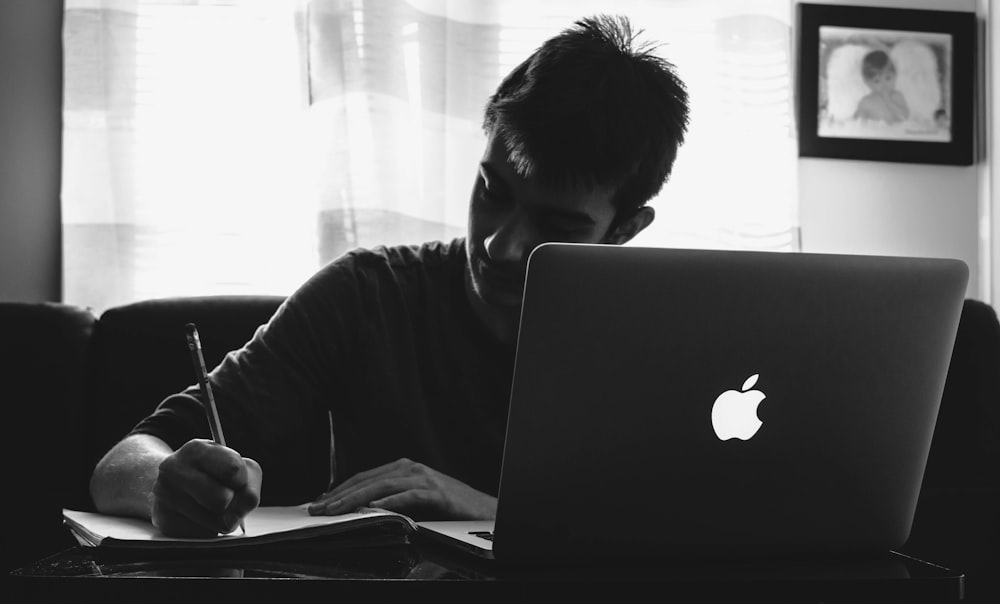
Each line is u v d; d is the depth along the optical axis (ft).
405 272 4.59
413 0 8.27
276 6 8.41
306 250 8.50
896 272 2.56
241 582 2.24
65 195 8.01
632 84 3.86
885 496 2.77
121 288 8.06
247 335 5.76
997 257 8.71
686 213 8.64
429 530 2.91
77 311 6.42
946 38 8.86
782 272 2.47
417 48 8.26
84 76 8.04
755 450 2.61
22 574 2.27
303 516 3.23
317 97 8.20
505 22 8.63
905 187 8.91
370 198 8.14
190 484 2.69
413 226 8.22
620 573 2.47
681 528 2.63
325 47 8.18
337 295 4.48
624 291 2.38
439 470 4.36
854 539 2.81
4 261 8.21
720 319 2.46
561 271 2.33
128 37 8.14
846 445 2.68
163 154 8.34
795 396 2.59
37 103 8.26
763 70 8.55
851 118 8.77
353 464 4.44
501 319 4.36
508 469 2.46
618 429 2.48
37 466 5.96
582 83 3.78
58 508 4.96
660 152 3.95
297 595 2.24
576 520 2.55
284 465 4.38
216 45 8.39
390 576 2.31
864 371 2.62
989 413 6.07
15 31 8.21
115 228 8.06
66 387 6.13
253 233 8.42
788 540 2.74
